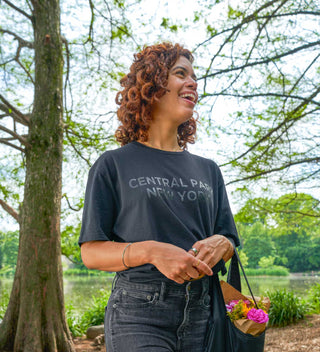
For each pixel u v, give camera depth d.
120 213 1.35
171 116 1.52
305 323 7.57
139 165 1.38
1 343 5.44
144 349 1.19
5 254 71.44
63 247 7.94
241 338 1.27
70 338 5.62
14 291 5.59
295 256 82.31
